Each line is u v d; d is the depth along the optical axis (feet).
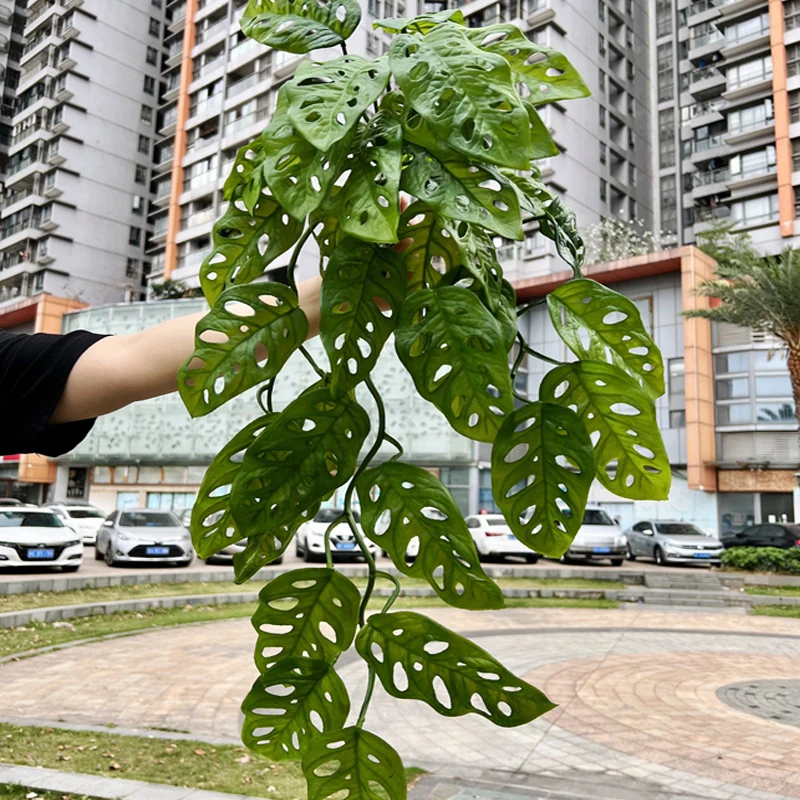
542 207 2.36
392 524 2.16
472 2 106.83
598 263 83.61
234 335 2.14
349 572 43.14
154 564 46.26
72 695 17.88
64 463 101.24
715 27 112.16
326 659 2.51
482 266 2.20
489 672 2.11
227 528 2.48
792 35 94.38
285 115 1.79
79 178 135.23
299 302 2.39
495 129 1.69
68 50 136.26
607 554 53.67
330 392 2.08
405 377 74.18
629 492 2.59
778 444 73.31
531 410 2.02
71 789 10.47
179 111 124.16
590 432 2.46
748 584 47.14
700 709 18.35
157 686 19.04
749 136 100.32
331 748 2.22
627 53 122.62
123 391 2.53
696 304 75.51
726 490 75.15
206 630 28.40
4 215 141.38
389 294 2.06
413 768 13.53
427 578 2.18
